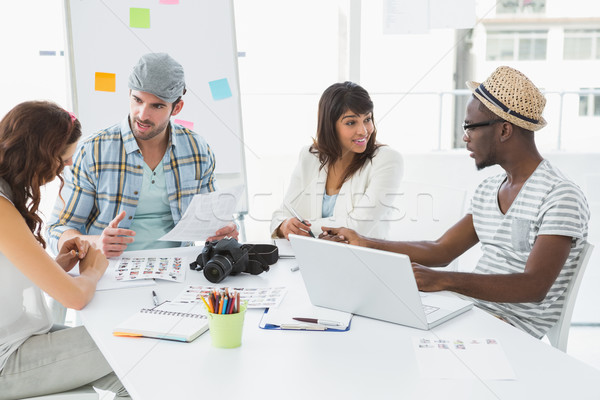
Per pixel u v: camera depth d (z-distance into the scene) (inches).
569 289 53.6
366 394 32.3
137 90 67.8
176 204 74.0
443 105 100.9
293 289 51.0
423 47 96.7
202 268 56.9
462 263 84.6
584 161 114.8
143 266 56.6
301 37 100.0
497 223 58.9
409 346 39.0
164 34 93.2
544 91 114.0
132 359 37.3
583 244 53.2
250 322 43.8
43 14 119.1
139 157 72.0
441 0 94.4
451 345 38.9
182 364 36.5
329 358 37.1
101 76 91.6
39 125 49.4
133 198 72.1
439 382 33.8
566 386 33.2
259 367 35.9
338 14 97.3
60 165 52.1
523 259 56.1
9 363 47.1
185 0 93.1
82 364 47.9
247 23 100.0
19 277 48.9
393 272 40.6
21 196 49.2
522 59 111.6
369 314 44.3
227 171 95.7
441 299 47.0
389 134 99.7
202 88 95.0
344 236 61.5
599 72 112.7
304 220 69.8
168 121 71.9
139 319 43.1
